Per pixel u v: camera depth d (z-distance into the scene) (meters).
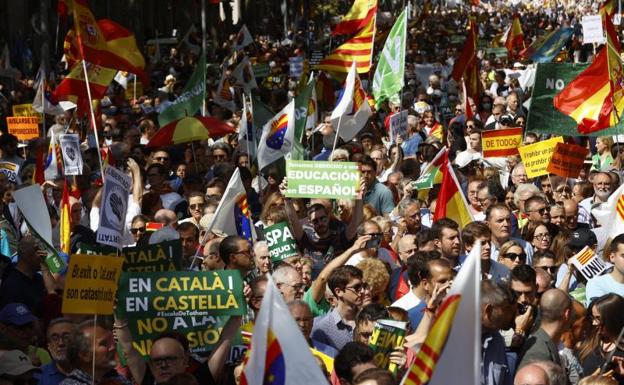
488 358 15.20
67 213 21.72
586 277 19.73
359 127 33.28
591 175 30.05
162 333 15.85
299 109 31.58
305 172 22.66
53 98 38.97
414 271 17.69
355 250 19.69
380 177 33.31
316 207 22.98
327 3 132.62
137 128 39.66
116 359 16.02
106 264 15.22
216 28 106.88
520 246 20.42
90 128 37.19
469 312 10.54
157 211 24.48
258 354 11.26
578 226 24.48
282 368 11.27
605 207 24.08
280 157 28.16
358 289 17.41
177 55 86.19
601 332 16.14
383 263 18.25
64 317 16.44
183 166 32.72
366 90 52.69
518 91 49.25
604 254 21.33
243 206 21.72
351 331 17.48
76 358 14.68
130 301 15.84
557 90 27.17
